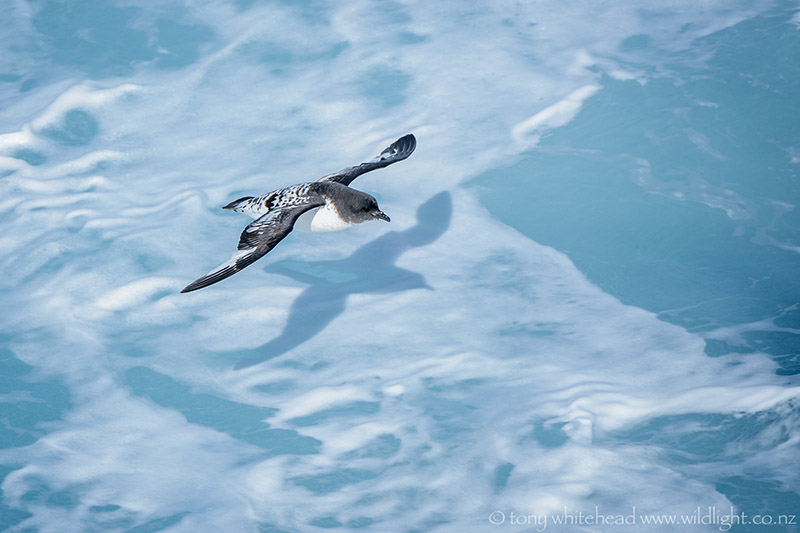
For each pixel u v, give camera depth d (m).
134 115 20.39
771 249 16.22
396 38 22.23
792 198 17.34
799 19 21.61
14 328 15.20
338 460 12.67
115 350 14.77
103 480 12.48
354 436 13.03
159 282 15.96
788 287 15.28
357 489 12.20
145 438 13.18
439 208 17.59
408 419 13.23
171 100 20.77
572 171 18.28
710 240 16.52
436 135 19.33
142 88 21.06
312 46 22.19
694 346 14.14
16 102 20.78
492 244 16.70
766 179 17.81
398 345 14.61
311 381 14.09
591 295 15.45
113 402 13.83
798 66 20.25
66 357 14.62
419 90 20.64
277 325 15.15
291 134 19.59
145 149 19.44
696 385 13.38
